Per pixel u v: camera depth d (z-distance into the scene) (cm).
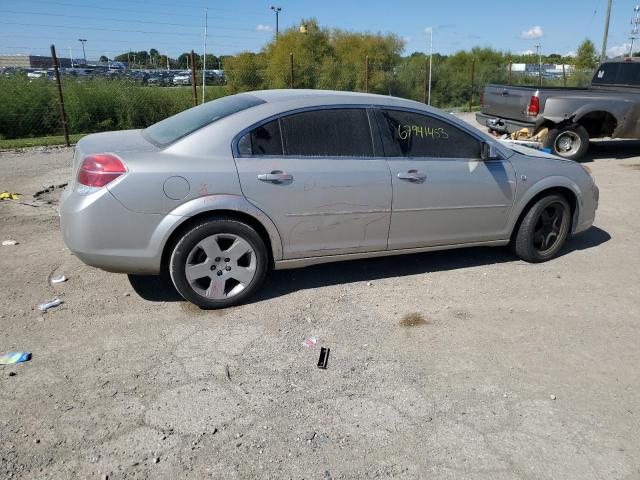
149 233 378
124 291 440
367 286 465
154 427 282
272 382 324
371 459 264
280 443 273
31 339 365
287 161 409
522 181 494
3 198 712
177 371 333
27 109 1456
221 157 392
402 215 450
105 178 369
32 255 513
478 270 507
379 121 441
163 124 453
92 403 300
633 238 611
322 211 421
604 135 1048
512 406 307
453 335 384
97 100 1562
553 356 360
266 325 392
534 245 526
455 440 279
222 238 400
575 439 282
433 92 2433
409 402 308
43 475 248
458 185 465
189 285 397
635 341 381
